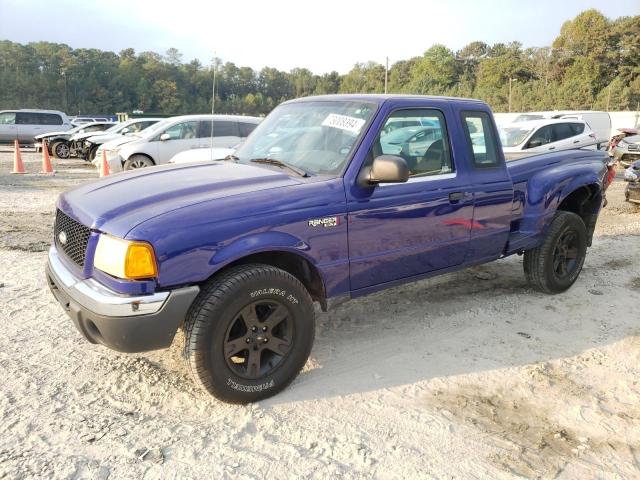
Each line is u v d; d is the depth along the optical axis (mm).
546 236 5211
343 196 3564
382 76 120500
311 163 3832
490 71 100188
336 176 3633
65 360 3814
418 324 4695
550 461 2932
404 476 2760
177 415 3217
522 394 3596
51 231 7809
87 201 3367
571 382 3779
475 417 3309
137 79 116688
